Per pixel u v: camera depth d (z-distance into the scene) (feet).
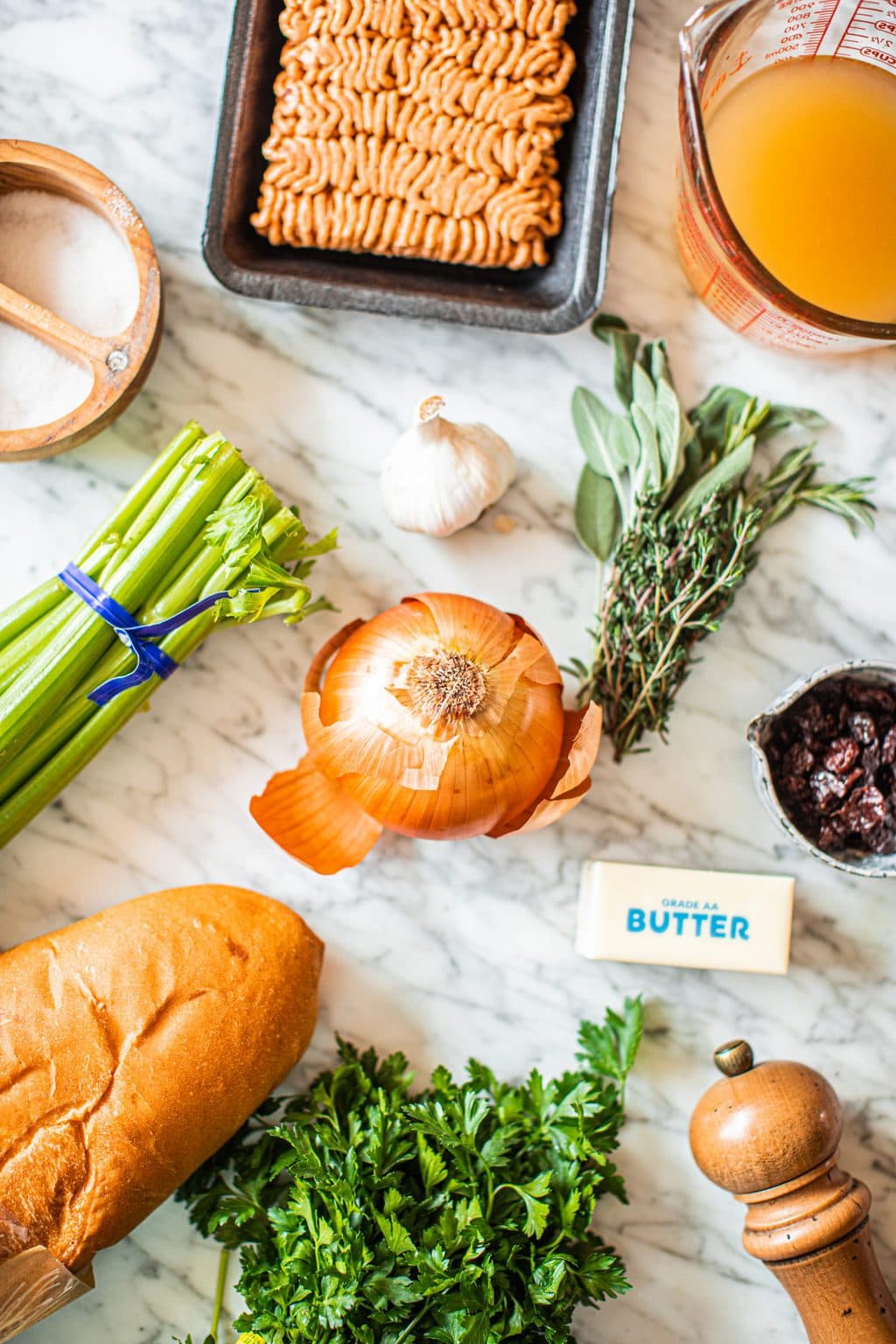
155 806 2.31
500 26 2.14
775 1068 2.15
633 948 2.24
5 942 2.30
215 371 2.29
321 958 2.22
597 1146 2.18
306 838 2.21
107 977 2.11
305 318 2.29
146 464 2.30
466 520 2.23
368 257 2.24
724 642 2.31
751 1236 2.17
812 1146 2.11
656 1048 2.32
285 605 2.14
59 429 2.14
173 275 2.29
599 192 2.15
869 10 2.08
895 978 2.32
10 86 2.28
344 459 2.30
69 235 2.23
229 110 2.14
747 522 2.13
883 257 2.15
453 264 2.24
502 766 2.08
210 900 2.18
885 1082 2.32
